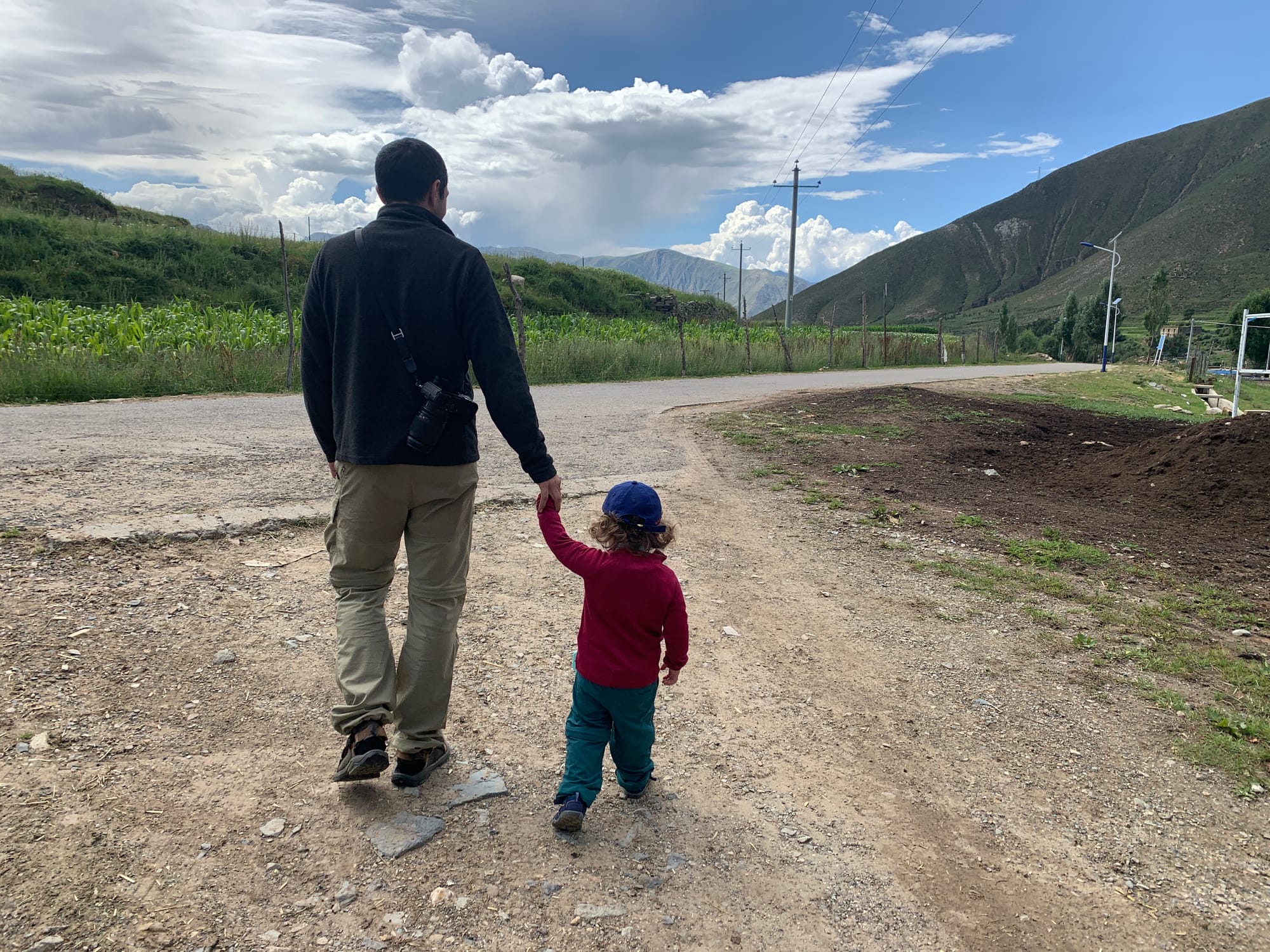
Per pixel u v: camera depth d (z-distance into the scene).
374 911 1.99
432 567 2.43
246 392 12.68
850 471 7.95
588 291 42.53
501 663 3.46
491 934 1.96
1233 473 7.41
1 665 2.78
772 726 3.16
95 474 5.47
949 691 3.54
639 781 2.58
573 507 5.94
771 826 2.53
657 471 7.48
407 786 2.51
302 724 2.79
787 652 3.86
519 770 2.70
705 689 3.42
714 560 5.16
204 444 7.06
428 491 2.36
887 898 2.24
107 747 2.48
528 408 2.38
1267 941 2.15
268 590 3.85
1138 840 2.56
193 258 29.94
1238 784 2.89
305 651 3.29
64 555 3.79
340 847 2.20
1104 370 32.56
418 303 2.30
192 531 4.31
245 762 2.53
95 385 11.33
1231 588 5.08
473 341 2.37
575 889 2.15
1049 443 11.02
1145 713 3.38
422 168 2.42
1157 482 7.84
